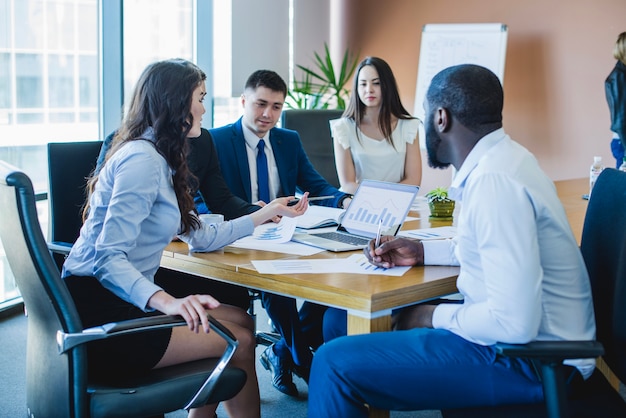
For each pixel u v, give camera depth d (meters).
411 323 1.97
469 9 6.12
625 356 1.68
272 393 3.05
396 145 3.92
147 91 2.08
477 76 1.81
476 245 1.75
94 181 2.14
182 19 5.16
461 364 1.75
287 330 2.93
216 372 1.88
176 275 2.75
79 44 4.27
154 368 1.98
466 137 1.81
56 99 4.14
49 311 1.78
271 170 3.36
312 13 6.50
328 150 4.27
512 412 1.73
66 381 1.78
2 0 3.74
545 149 5.87
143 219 2.01
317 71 6.65
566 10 5.66
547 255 1.71
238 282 2.13
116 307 1.99
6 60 3.79
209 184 3.02
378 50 6.68
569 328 1.72
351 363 1.76
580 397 1.77
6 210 1.75
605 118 5.57
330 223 2.72
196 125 2.16
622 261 1.69
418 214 3.08
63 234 2.93
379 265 2.12
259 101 3.21
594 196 2.01
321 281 1.95
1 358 3.42
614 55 4.75
